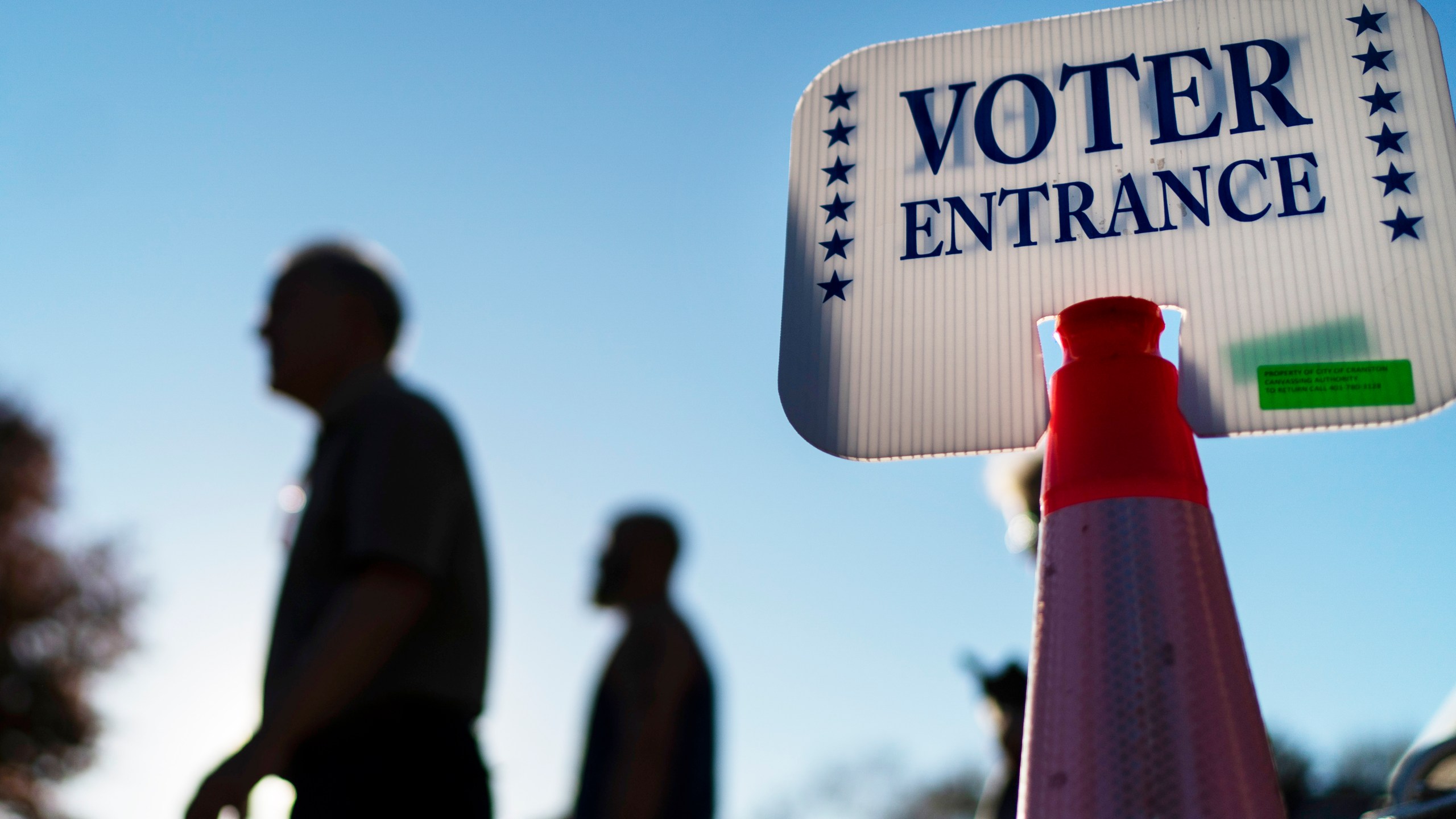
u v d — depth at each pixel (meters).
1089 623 1.33
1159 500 1.34
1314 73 1.45
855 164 1.52
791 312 1.50
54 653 21.09
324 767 2.06
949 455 1.43
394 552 2.06
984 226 1.47
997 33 1.52
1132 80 1.48
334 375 2.40
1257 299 1.41
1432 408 1.36
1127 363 1.38
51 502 21.73
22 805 20.28
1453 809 1.50
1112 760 1.29
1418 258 1.39
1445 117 1.41
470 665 2.20
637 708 3.16
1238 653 1.32
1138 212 1.44
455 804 2.09
